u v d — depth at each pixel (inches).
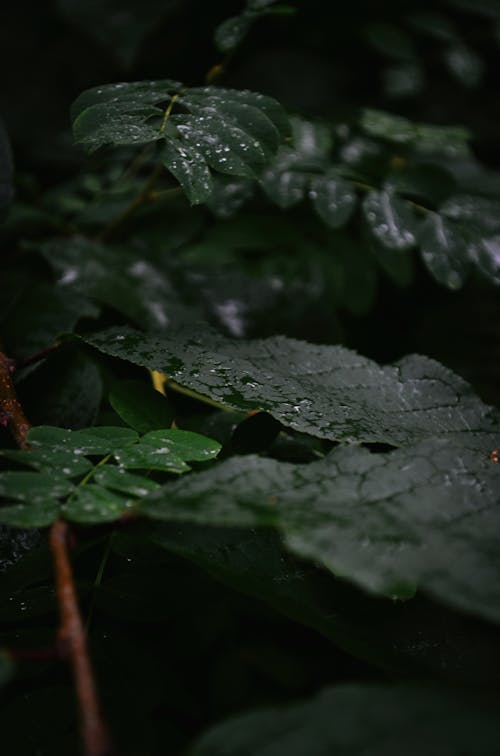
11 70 42.5
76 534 15.0
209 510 14.5
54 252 22.2
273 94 42.0
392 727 13.0
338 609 16.5
